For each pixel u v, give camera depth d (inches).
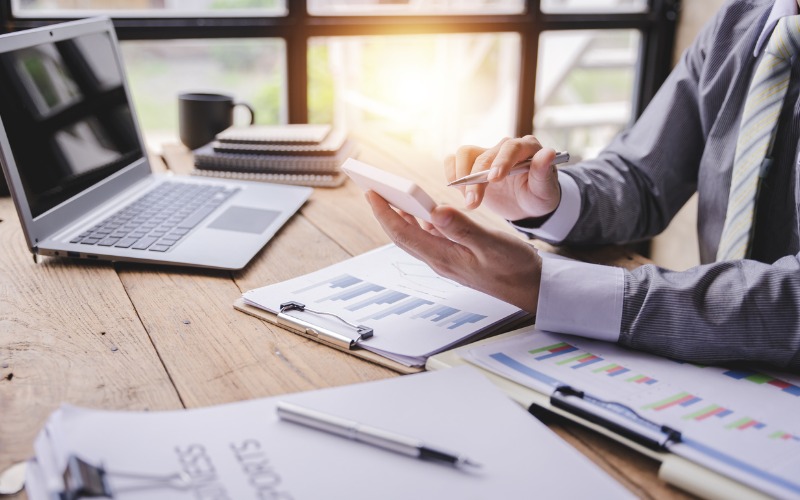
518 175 39.7
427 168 58.4
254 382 27.6
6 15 67.7
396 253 40.3
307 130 57.6
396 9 83.4
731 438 23.3
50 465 20.6
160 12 74.8
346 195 51.8
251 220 44.3
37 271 37.4
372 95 103.0
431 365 28.4
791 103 39.7
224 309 33.8
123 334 31.1
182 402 26.2
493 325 31.9
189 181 51.3
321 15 81.0
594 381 26.8
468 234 29.0
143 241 40.1
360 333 30.3
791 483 21.2
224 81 238.2
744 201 40.3
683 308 29.2
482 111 154.4
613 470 23.0
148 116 236.8
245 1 79.8
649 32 95.4
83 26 46.4
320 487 20.5
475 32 86.9
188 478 20.3
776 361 28.5
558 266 31.0
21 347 29.8
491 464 21.8
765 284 29.2
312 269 38.7
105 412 23.0
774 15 42.0
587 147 161.8
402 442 21.9
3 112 36.7
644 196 46.6
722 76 45.8
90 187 43.6
